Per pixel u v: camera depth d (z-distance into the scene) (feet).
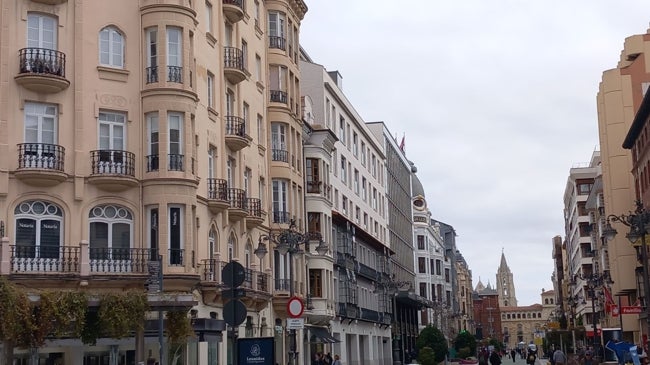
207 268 111.34
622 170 215.72
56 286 96.99
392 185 302.04
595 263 328.90
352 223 211.20
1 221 95.76
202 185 112.68
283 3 153.99
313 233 170.09
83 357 96.94
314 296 169.07
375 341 244.22
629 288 208.85
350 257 205.98
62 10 103.30
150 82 106.32
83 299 87.10
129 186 103.35
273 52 151.64
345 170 220.43
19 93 99.14
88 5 104.99
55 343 94.63
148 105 105.60
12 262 95.71
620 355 126.52
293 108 157.17
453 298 500.33
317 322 170.40
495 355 173.27
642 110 172.86
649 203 175.63
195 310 108.06
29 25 101.40
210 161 118.42
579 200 380.78
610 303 170.50
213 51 120.47
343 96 219.00
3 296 81.05
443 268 440.86
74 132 101.55
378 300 247.70
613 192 216.33
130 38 106.93
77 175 100.73
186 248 104.22
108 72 104.73
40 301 84.79
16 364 93.04
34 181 97.71
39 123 100.27
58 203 99.50
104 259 100.94
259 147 141.69
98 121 103.60
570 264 458.91
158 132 105.09
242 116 131.13
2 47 98.63
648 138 174.19
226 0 127.44
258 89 143.02
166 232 103.35
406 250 331.36
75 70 102.73
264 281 134.21
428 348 214.90
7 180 96.68
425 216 386.11
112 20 106.11
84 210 100.89
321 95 197.77
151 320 97.91
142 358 93.81
